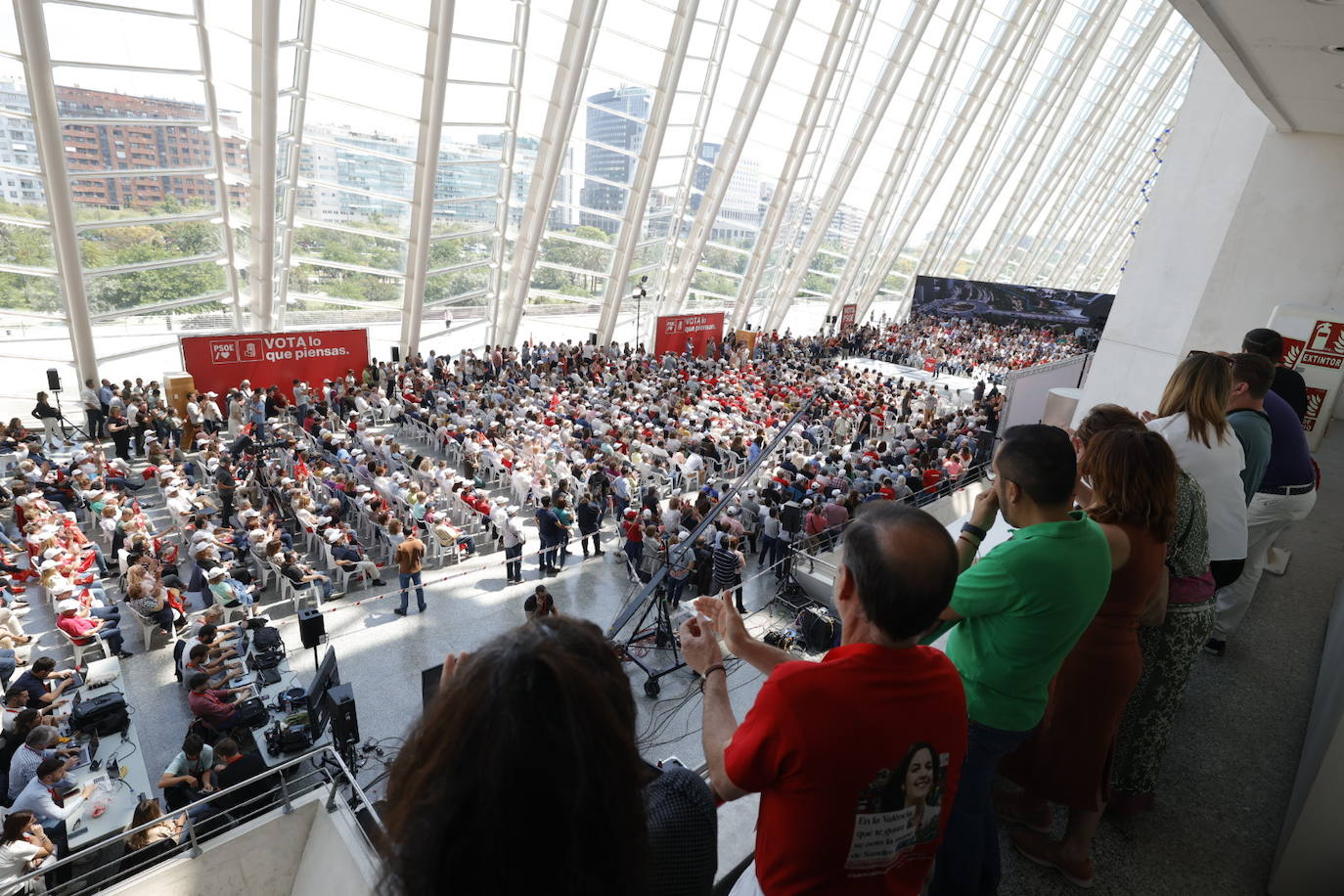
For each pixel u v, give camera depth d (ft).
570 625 2.93
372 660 31.78
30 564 35.42
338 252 62.44
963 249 127.85
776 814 3.90
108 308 53.11
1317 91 14.37
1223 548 8.25
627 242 78.23
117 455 49.16
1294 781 8.02
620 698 2.76
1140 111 125.70
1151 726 7.34
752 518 45.14
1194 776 8.18
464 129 61.46
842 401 71.61
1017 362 107.34
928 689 3.86
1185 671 7.20
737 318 98.68
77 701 24.88
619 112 69.26
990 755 5.74
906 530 3.65
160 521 42.27
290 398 60.90
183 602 32.50
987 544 13.41
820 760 3.64
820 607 32.30
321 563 39.27
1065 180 128.57
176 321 58.23
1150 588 6.31
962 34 86.17
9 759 22.21
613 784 2.38
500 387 66.90
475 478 50.83
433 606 36.27
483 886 2.21
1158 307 24.98
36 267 48.75
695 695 29.81
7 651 26.12
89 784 21.09
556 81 62.90
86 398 51.70
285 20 48.91
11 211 45.83
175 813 17.84
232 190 55.01
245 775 22.21
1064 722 6.59
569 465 49.75
